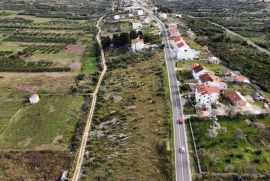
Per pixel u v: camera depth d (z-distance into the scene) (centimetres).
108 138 11950
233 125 11950
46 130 12900
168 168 9888
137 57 19838
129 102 14262
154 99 14150
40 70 19075
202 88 13612
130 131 12069
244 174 9519
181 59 18738
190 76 16288
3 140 12288
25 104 15138
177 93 14588
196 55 19038
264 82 16238
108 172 10088
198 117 12319
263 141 10994
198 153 10538
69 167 10562
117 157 10781
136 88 15600
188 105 13488
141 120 12675
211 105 13338
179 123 12262
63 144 11944
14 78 18175
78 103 15088
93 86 16825
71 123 13375
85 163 10700
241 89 14850
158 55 19488
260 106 13275
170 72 16912
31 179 10131
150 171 9919
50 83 17412
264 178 9369
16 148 11756
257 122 12125
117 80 17075
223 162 10062
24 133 12731
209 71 16125
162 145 10925
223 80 15638
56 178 10162
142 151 10844
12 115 14162
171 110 13175
